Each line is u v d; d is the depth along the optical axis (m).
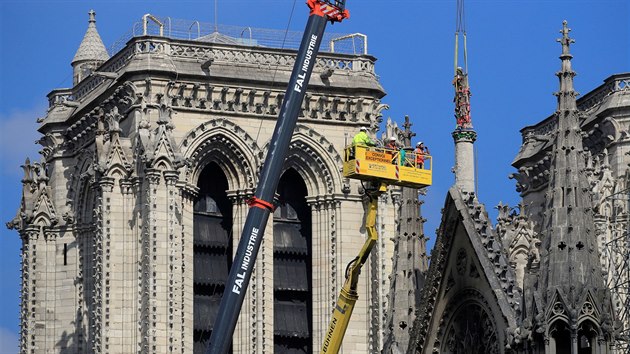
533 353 105.69
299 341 187.12
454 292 114.06
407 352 116.12
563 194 106.38
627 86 158.25
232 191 184.38
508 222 134.25
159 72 181.25
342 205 186.38
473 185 114.12
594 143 159.38
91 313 186.75
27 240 189.50
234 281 126.88
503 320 108.94
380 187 129.12
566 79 107.88
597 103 160.38
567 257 105.25
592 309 104.44
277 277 187.00
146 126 180.25
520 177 166.00
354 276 131.62
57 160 191.25
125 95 182.38
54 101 193.00
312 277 187.25
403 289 117.62
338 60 188.00
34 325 188.88
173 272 178.75
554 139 107.44
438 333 115.00
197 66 183.12
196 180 183.12
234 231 183.88
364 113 187.12
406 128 129.12
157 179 178.62
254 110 184.25
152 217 178.00
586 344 105.75
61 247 189.75
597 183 142.88
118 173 180.00
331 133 186.88
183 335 180.00
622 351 122.06
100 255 179.25
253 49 185.25
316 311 186.62
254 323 183.12
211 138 182.88
